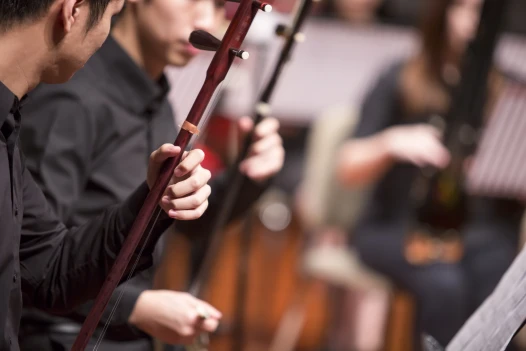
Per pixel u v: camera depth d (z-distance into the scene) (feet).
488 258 19.01
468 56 17.75
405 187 19.15
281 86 22.84
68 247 9.32
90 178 10.86
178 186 8.06
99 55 11.10
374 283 20.61
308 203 21.76
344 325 22.09
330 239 22.52
